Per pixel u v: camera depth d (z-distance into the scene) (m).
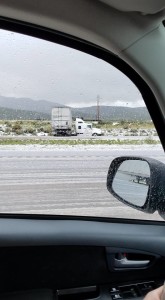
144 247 2.02
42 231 1.98
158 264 2.03
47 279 1.95
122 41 1.76
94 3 1.66
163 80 1.80
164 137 2.04
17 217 2.12
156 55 1.77
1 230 1.95
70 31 1.80
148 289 1.97
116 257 2.00
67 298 1.96
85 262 1.98
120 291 1.97
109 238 2.00
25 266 1.94
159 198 1.96
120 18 1.70
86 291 1.97
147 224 2.14
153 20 1.69
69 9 1.68
